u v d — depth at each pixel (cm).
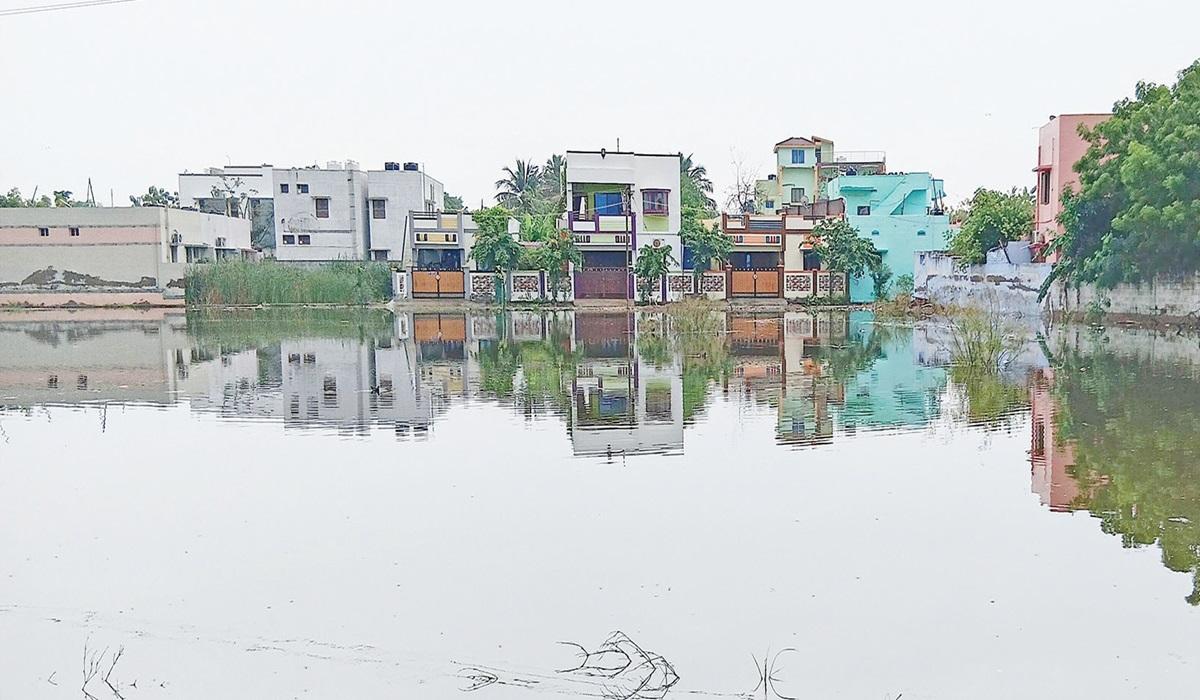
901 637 503
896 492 783
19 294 4106
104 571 621
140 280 4116
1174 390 1312
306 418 1183
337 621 533
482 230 4188
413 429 1100
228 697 450
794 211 4994
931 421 1106
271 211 5231
